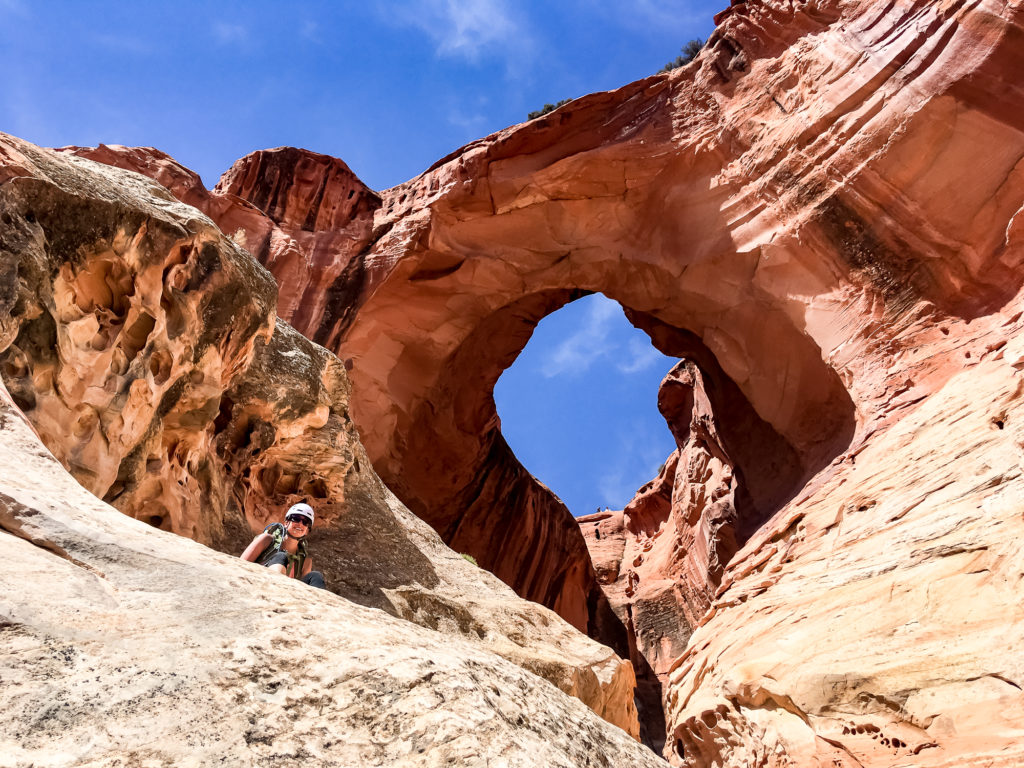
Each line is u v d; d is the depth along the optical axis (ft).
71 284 15.12
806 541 36.88
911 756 20.30
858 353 48.14
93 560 6.44
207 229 18.63
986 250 44.68
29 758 4.22
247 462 22.26
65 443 14.64
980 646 21.15
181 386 18.56
